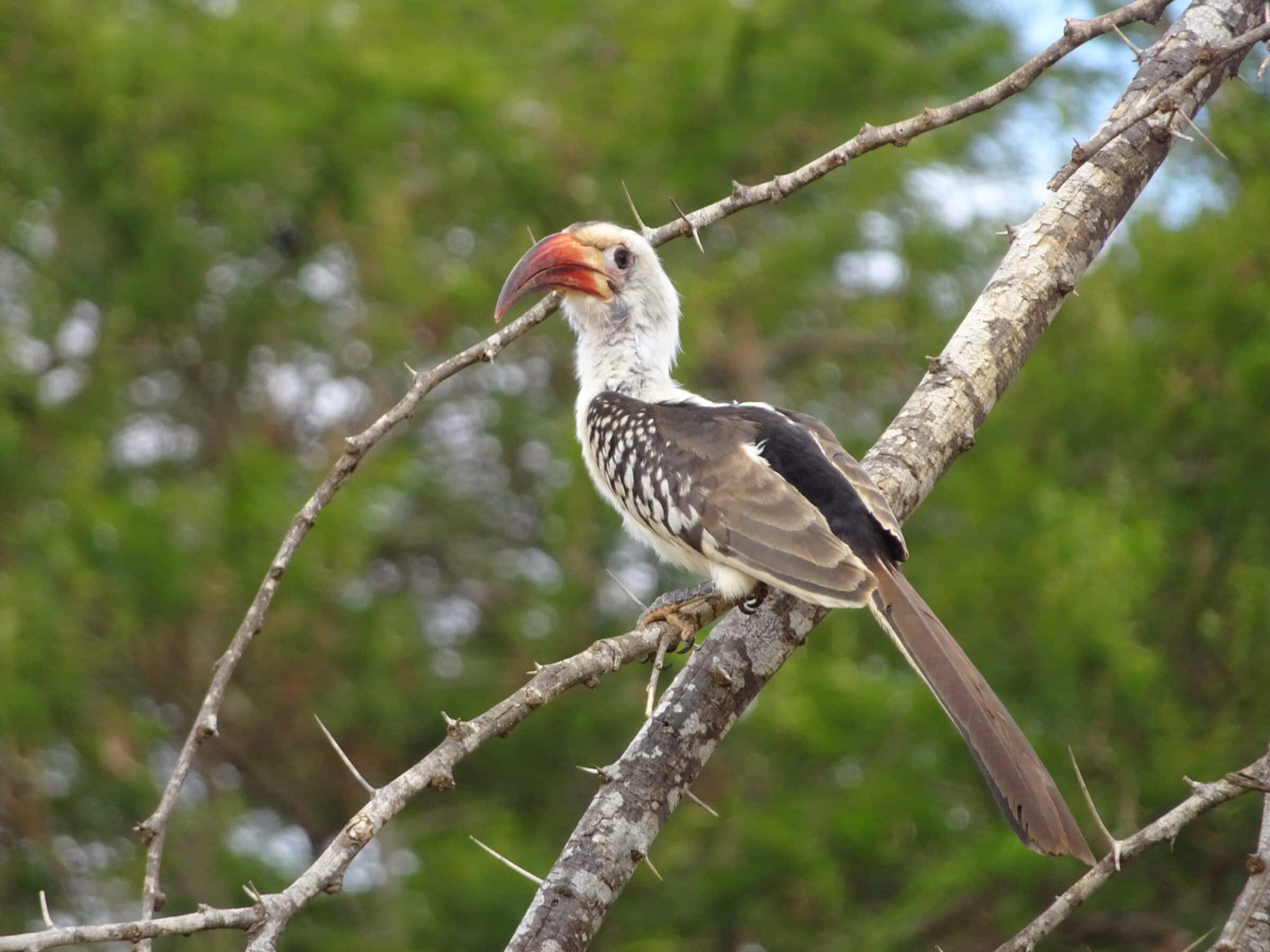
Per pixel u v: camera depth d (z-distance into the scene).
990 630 11.81
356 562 14.41
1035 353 13.05
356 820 4.86
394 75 15.98
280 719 14.87
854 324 16.91
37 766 13.48
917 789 11.79
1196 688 11.66
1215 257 12.64
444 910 13.18
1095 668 11.19
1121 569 11.32
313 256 16.75
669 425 7.52
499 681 15.41
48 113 15.40
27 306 15.57
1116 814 10.99
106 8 16.45
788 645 6.52
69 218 15.63
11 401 14.95
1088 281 13.26
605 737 14.82
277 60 16.09
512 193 16.70
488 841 13.48
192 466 16.53
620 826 5.90
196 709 14.59
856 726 12.04
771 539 6.75
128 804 13.78
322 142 15.71
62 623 13.50
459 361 6.03
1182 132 7.86
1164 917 11.12
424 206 16.97
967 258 16.20
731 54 16.19
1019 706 11.63
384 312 16.14
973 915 11.40
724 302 16.23
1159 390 12.41
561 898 5.73
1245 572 11.44
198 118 15.76
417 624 15.65
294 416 17.03
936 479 6.96
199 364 16.55
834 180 16.45
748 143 16.48
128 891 13.24
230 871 13.51
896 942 11.20
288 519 14.20
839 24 16.17
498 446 17.52
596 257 8.61
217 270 16.17
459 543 17.36
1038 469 12.92
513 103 16.62
